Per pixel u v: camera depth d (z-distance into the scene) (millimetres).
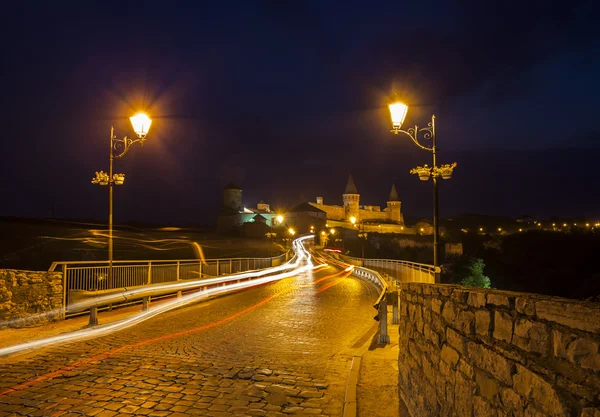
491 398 2824
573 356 2002
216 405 5590
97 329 10805
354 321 12344
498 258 77875
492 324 2865
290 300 17375
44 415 5137
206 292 19047
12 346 8852
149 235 61031
